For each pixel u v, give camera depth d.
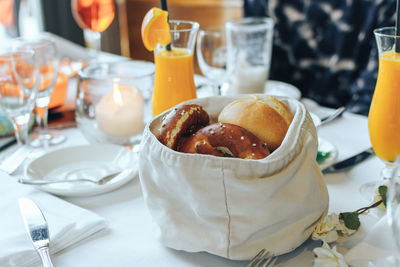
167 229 0.53
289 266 0.51
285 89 1.11
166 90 0.80
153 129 0.57
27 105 0.87
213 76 1.08
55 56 0.97
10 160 0.81
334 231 0.52
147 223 0.61
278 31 1.80
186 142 0.54
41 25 2.45
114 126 0.86
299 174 0.50
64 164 0.78
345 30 1.64
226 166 0.47
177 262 0.53
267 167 0.47
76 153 0.80
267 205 0.48
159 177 0.51
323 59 1.73
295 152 0.50
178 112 0.55
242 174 0.47
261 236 0.51
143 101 0.87
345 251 0.53
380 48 0.65
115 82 0.85
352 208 0.62
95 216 0.60
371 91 1.50
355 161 0.75
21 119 0.88
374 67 1.49
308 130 0.53
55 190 0.67
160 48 0.79
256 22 1.44
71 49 1.55
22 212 0.60
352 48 1.65
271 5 1.78
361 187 0.68
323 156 0.76
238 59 1.15
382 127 0.65
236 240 0.50
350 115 0.99
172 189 0.51
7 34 2.35
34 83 0.86
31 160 0.76
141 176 0.54
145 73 0.95
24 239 0.55
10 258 0.52
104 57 1.50
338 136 0.89
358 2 1.60
